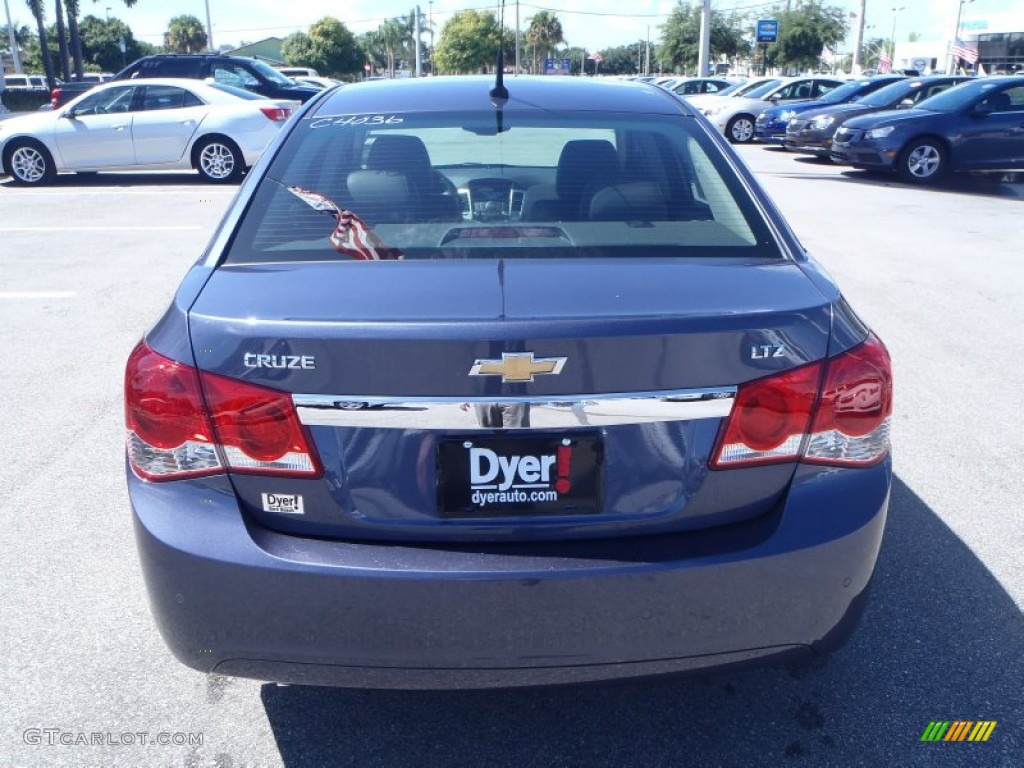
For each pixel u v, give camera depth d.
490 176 2.67
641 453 1.99
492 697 2.59
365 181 2.63
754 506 2.06
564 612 1.97
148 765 2.34
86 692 2.60
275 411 1.95
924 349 5.65
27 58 73.44
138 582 3.15
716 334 1.95
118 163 13.35
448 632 1.97
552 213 2.56
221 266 2.31
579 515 2.01
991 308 6.56
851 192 12.61
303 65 64.69
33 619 2.93
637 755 2.38
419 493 1.98
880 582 3.12
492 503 1.98
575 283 2.12
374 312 1.97
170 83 13.43
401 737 2.44
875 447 2.12
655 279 2.16
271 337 1.94
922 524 3.52
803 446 2.05
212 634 2.03
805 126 16.56
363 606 1.96
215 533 1.99
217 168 13.46
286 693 2.61
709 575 1.98
